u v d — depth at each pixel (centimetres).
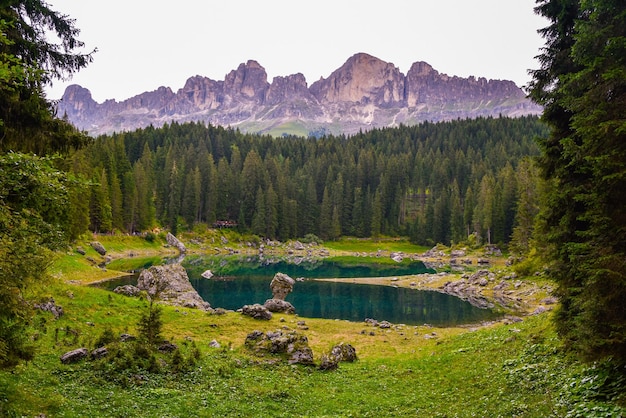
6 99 1297
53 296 2788
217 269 8162
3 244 989
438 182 15125
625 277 972
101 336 2041
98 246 7806
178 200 12300
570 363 1482
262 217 13025
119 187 10075
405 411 1549
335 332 3475
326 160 16162
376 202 14062
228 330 3100
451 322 4219
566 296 1449
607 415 1005
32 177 974
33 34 1443
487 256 10375
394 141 19412
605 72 1035
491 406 1394
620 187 1044
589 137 1077
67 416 1266
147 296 3828
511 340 2141
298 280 7144
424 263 10188
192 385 1725
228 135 18838
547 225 1522
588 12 1389
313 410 1612
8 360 1159
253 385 1831
